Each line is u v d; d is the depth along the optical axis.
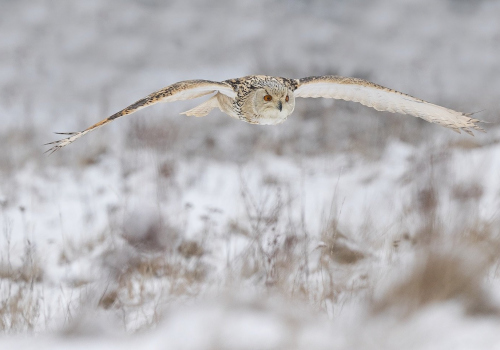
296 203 13.37
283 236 10.86
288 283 9.32
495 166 13.14
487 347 7.06
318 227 11.93
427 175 12.20
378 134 18.39
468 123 8.98
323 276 9.98
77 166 17.36
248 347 6.95
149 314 9.23
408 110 9.37
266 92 9.30
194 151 18.34
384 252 10.93
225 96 9.72
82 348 7.72
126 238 11.10
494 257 9.01
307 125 19.59
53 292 10.69
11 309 9.38
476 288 8.02
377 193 13.59
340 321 7.98
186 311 7.64
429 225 9.69
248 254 10.48
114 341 8.00
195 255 11.47
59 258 11.79
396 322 7.64
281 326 7.29
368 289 8.70
